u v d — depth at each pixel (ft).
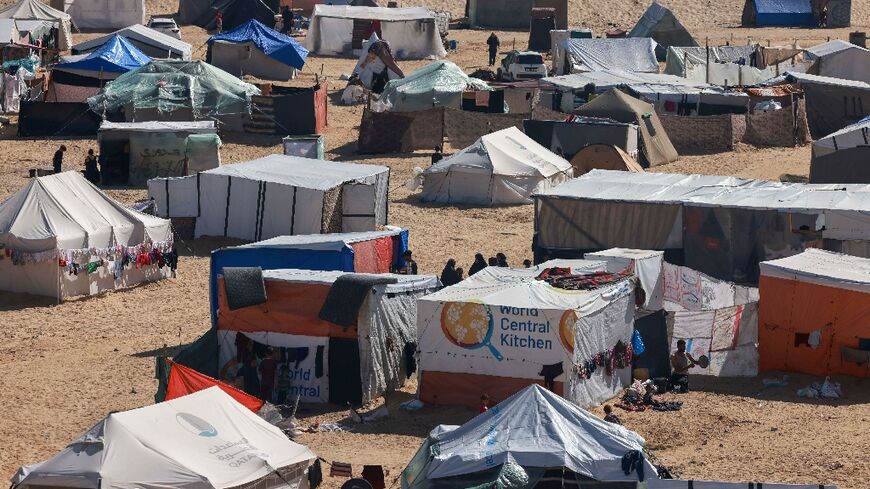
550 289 318.24
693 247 405.59
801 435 287.48
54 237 422.82
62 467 221.66
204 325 395.96
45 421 309.01
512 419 240.32
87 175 573.33
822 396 319.47
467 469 229.86
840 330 331.16
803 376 335.47
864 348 328.49
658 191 421.18
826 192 415.03
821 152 535.60
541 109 645.92
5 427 304.50
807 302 333.62
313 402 318.45
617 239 411.95
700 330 338.13
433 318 312.71
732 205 399.03
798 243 394.93
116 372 347.36
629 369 331.16
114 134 568.41
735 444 281.33
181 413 238.48
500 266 399.85
